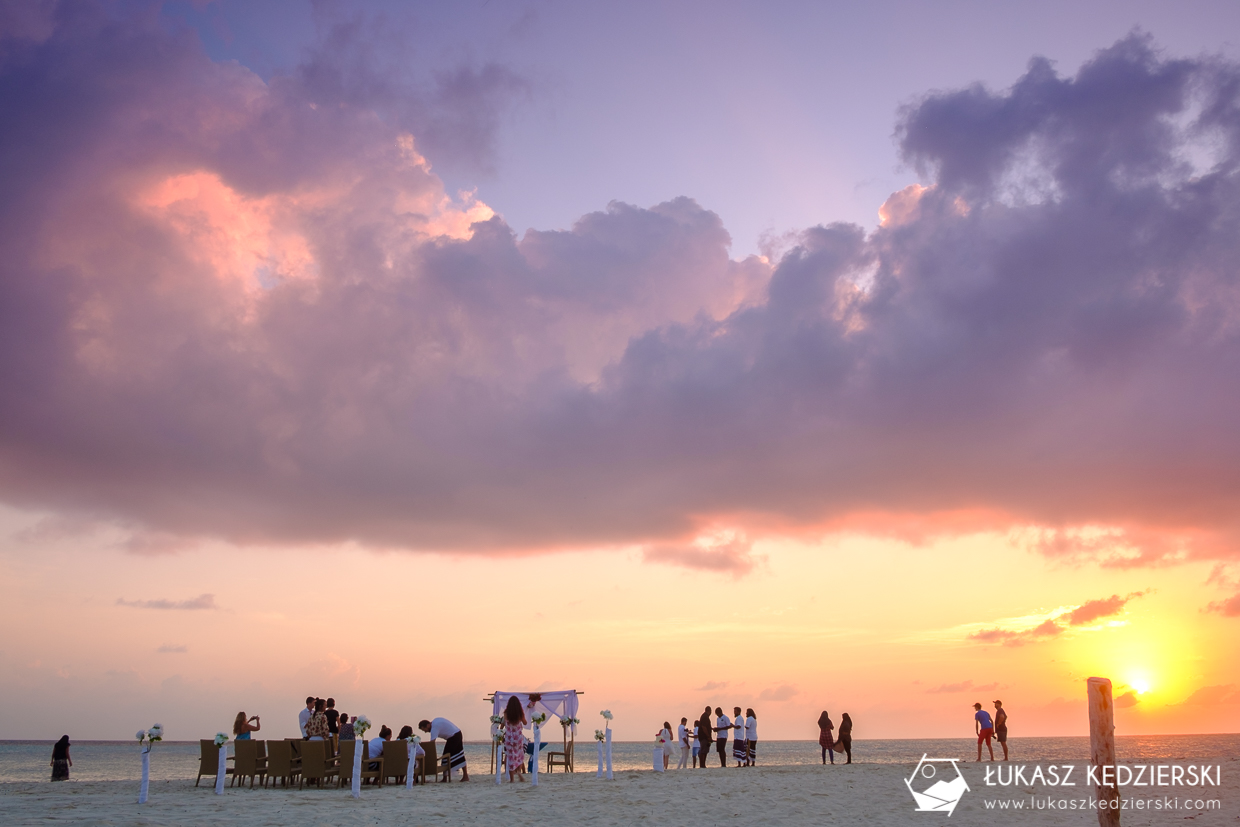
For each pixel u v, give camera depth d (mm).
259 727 20125
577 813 14234
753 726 27656
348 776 19141
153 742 15727
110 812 13461
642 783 19703
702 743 27438
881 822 13680
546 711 26156
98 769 61312
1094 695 10656
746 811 14719
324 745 18500
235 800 15656
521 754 20781
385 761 19156
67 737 26188
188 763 74875
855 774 21969
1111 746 10289
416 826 12633
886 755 87062
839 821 13742
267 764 19031
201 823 12359
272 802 15258
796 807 15250
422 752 20266
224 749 17516
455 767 21422
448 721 21812
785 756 89062
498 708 24891
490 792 17406
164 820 12602
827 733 28547
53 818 12633
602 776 21656
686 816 14070
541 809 14656
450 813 14000
